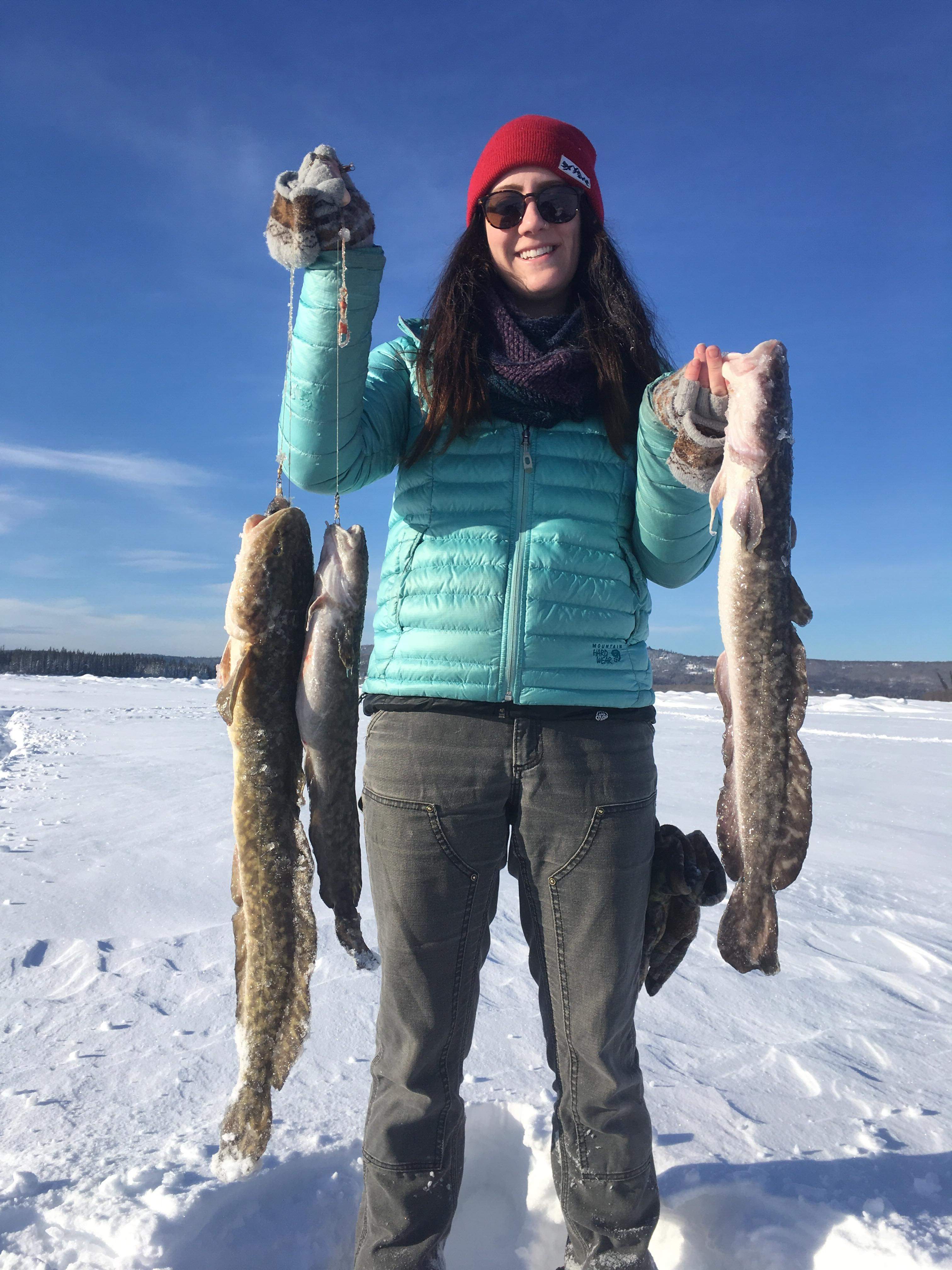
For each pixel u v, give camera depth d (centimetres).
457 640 182
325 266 177
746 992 330
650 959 213
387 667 190
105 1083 249
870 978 350
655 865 204
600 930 178
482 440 194
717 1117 235
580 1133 181
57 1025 288
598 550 192
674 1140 224
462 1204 222
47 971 339
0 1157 208
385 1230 172
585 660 185
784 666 175
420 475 197
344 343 178
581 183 204
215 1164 174
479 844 179
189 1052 269
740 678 178
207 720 1477
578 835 178
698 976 345
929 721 1570
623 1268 172
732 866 185
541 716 179
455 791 176
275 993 184
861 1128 229
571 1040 181
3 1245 176
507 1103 233
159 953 354
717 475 176
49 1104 235
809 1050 280
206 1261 178
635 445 200
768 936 178
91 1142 215
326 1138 215
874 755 1071
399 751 180
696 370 170
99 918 401
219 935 379
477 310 200
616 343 200
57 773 841
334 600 186
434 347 200
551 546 187
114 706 1827
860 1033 295
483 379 191
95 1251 175
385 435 205
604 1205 178
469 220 217
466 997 182
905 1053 280
